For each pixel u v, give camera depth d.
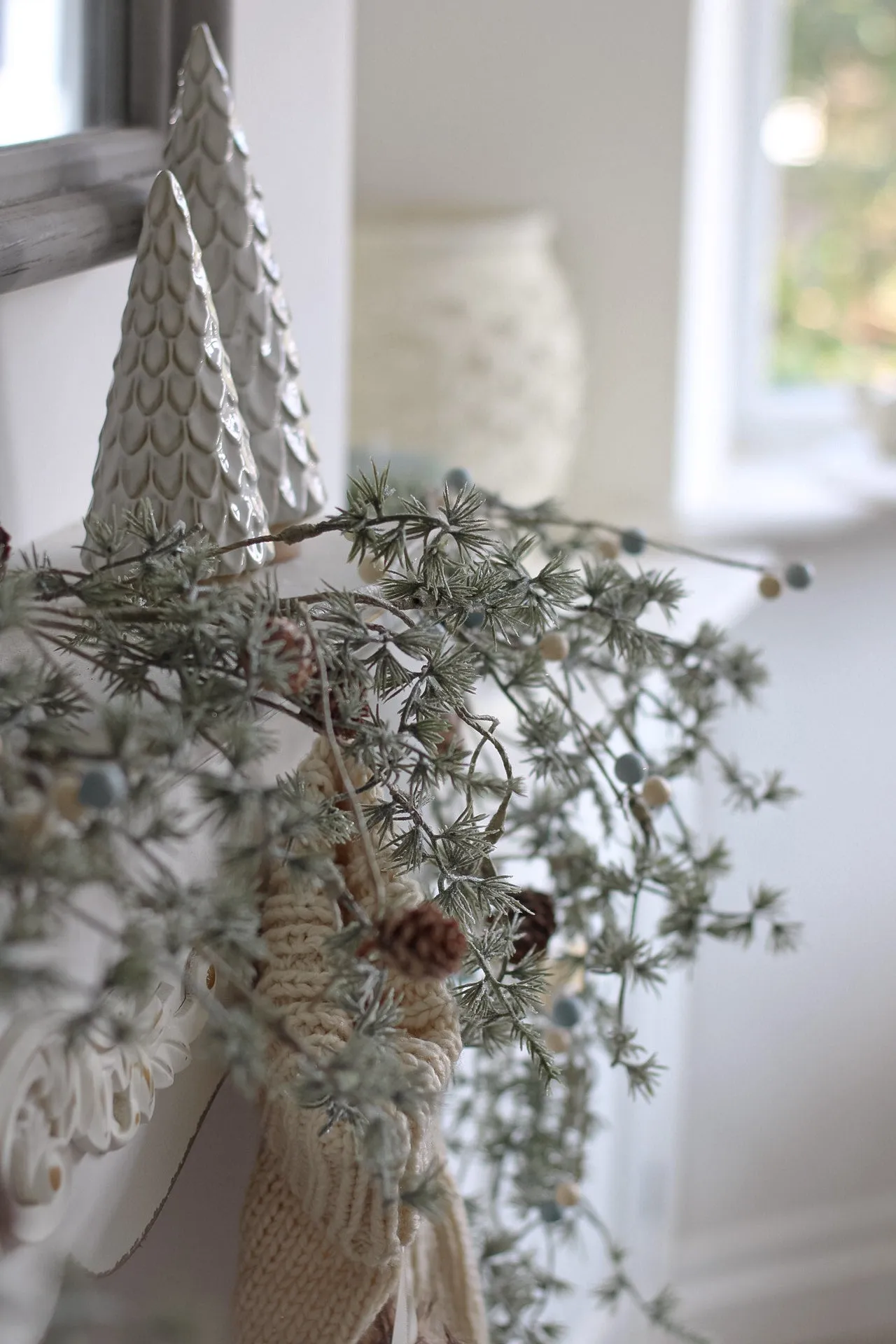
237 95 1.69
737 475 3.29
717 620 2.36
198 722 1.13
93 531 1.23
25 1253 1.16
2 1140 1.10
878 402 3.18
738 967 3.15
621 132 2.77
